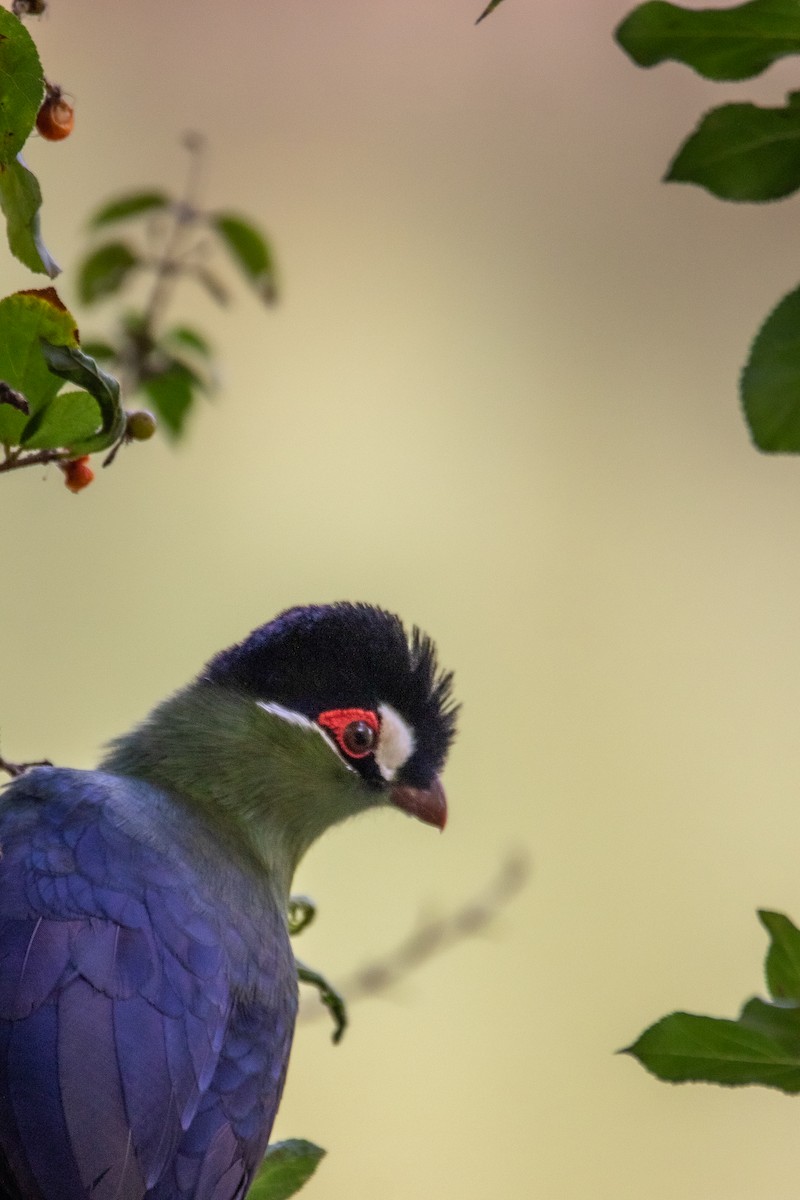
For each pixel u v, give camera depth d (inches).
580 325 545.3
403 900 447.5
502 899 358.3
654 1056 189.9
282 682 272.7
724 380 542.3
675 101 565.0
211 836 252.1
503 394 531.5
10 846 225.6
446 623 498.0
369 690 277.9
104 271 304.0
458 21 559.8
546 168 560.4
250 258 304.0
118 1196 203.6
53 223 485.7
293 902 274.5
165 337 302.0
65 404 190.7
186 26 519.2
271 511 487.2
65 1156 199.8
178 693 274.2
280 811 270.1
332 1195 422.3
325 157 539.2
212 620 464.1
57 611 451.5
